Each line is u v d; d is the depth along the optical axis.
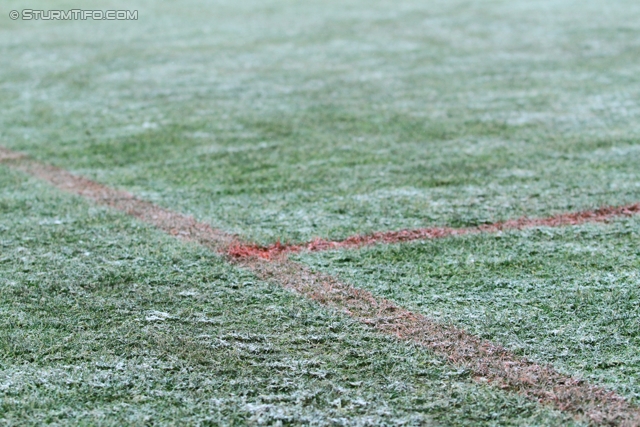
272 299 7.55
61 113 15.42
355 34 23.67
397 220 9.66
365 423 5.64
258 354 6.55
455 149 12.70
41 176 11.62
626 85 16.94
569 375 6.24
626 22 24.28
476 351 6.59
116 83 17.98
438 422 5.66
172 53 21.30
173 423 5.65
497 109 15.21
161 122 14.66
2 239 9.09
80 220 9.73
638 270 8.16
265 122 14.53
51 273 8.13
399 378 6.21
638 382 6.14
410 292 7.70
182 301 7.50
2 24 26.16
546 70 18.53
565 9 27.22
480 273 8.12
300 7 29.12
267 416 5.73
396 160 12.15
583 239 9.02
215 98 16.47
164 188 10.98
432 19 26.00
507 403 5.88
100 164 12.18
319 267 8.30
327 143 13.14
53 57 20.88
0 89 17.45
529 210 9.97
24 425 5.63
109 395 5.98
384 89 17.02
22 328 6.96
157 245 8.90
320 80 17.95
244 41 22.86
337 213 9.91
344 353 6.57
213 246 8.87
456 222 9.59
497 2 29.33
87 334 6.86
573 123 14.15
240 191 10.81
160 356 6.51
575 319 7.13
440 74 18.38
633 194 10.52
